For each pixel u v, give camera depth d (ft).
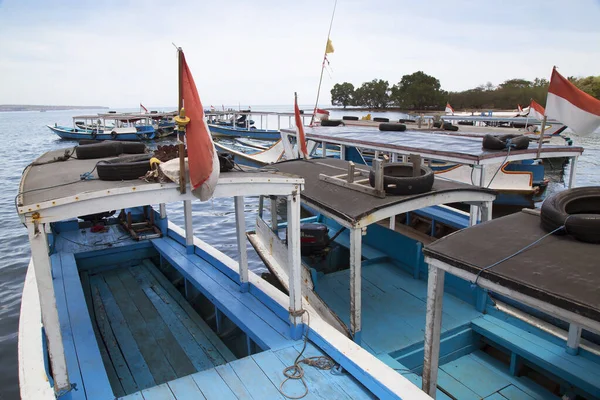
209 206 65.87
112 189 12.36
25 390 12.93
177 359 18.12
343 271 26.04
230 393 13.44
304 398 13.21
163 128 153.99
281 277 25.21
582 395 15.30
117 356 18.29
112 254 27.66
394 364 16.79
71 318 18.34
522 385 16.72
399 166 21.83
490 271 10.97
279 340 16.38
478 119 106.32
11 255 44.60
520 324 18.54
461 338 18.63
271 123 314.55
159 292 24.34
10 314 32.17
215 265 24.25
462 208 50.29
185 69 12.21
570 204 13.47
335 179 22.35
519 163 55.77
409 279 24.59
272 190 14.87
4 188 79.71
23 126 357.41
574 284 9.75
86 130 161.07
